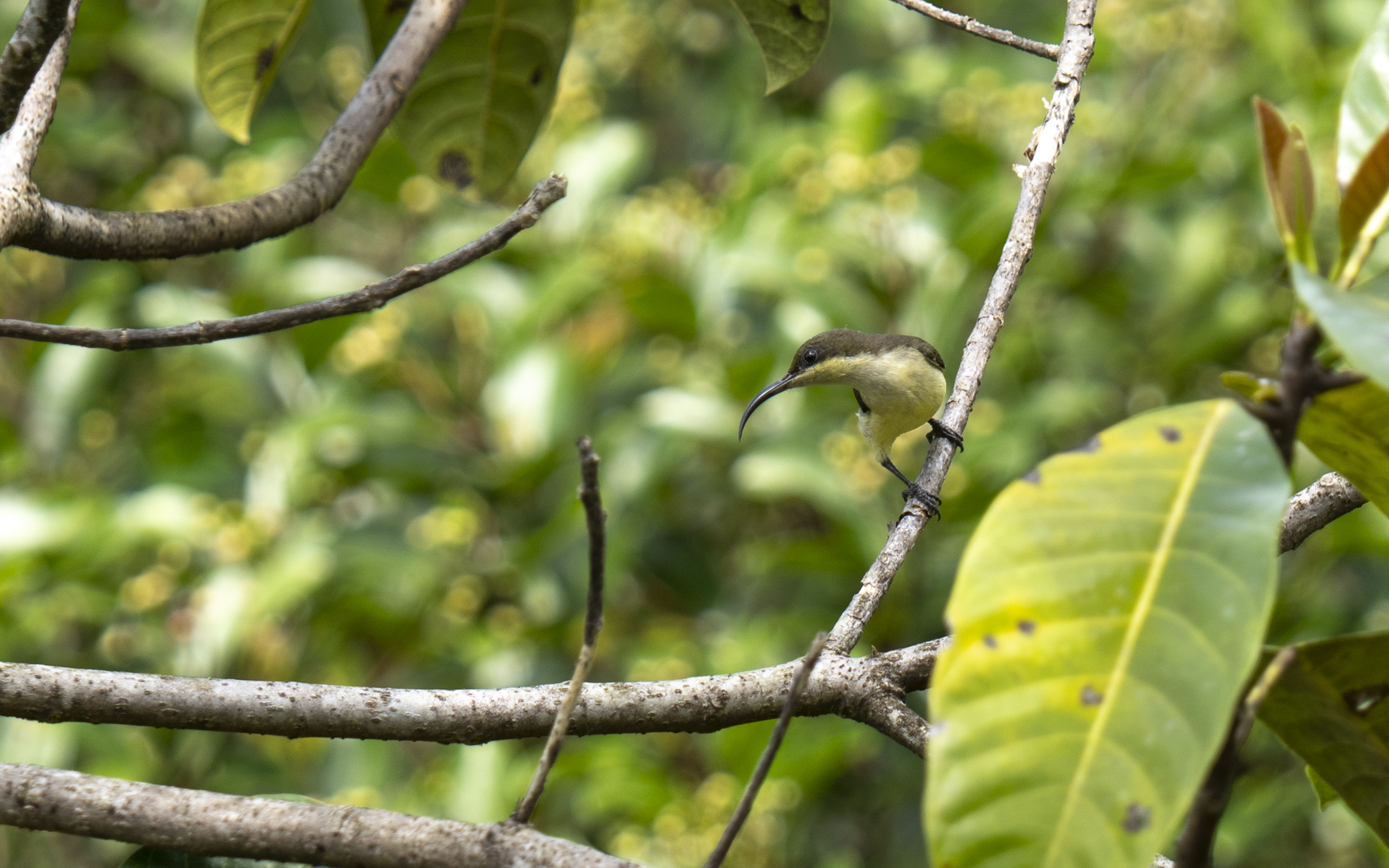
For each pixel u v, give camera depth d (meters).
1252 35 11.44
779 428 10.96
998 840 2.50
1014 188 10.48
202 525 10.41
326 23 12.27
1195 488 2.80
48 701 3.79
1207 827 2.76
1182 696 2.55
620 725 4.17
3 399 11.92
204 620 9.80
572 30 6.14
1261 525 2.69
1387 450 3.11
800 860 10.72
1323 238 10.59
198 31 5.74
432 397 11.86
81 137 11.77
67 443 11.59
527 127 6.46
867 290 11.68
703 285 11.08
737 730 9.34
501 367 10.91
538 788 3.29
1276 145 3.03
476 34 6.10
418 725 3.99
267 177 11.38
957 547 10.27
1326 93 10.82
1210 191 12.04
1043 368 12.08
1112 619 2.67
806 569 10.36
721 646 10.09
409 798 9.80
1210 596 2.64
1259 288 11.43
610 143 11.87
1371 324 2.58
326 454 11.07
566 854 3.22
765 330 12.15
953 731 2.60
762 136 12.20
